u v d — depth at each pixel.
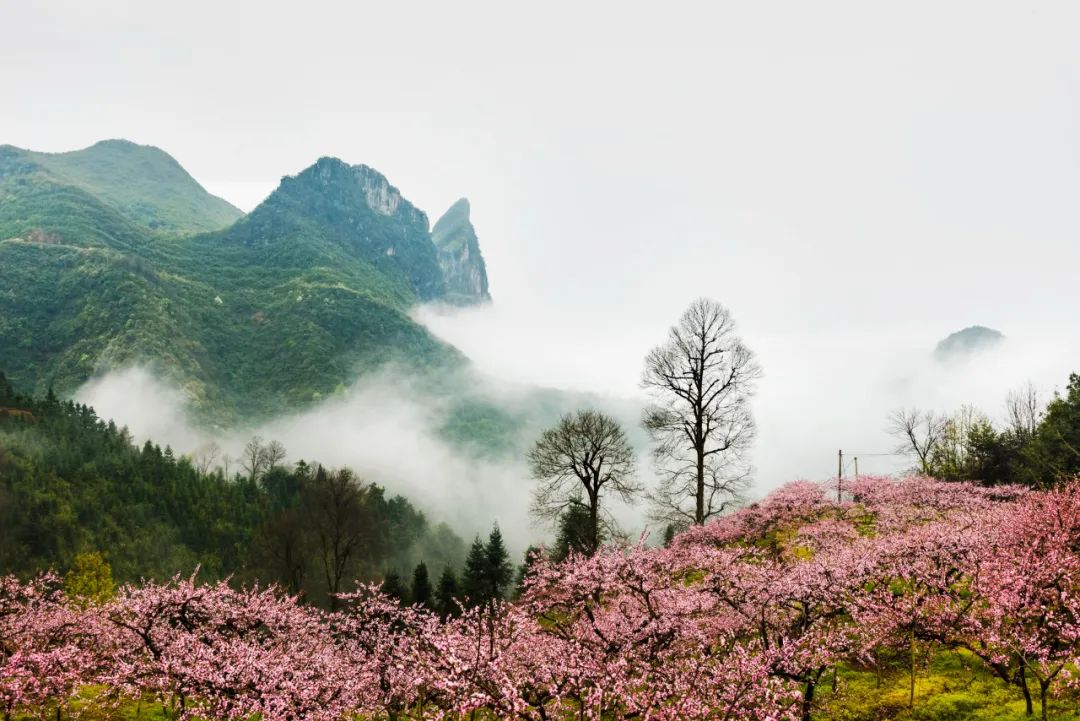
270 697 13.39
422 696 16.31
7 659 15.68
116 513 97.50
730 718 10.85
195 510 105.12
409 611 17.97
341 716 15.15
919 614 13.79
